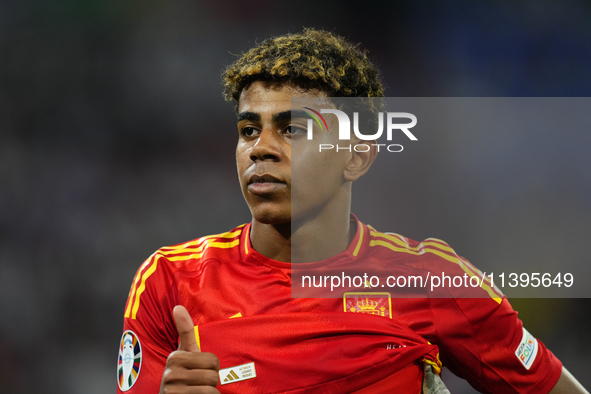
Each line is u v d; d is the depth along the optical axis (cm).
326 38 558
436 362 514
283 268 530
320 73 499
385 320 509
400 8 2581
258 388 482
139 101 2591
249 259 539
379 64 2597
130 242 2505
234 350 491
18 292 2372
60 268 2431
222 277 533
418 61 2570
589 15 2448
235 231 585
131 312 549
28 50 2547
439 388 515
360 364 484
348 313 507
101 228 2500
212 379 429
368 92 550
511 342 557
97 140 2562
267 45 534
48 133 2531
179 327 432
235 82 538
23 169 2492
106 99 2588
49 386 2238
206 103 2619
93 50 2583
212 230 2548
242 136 514
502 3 2491
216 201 2569
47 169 2509
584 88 2494
